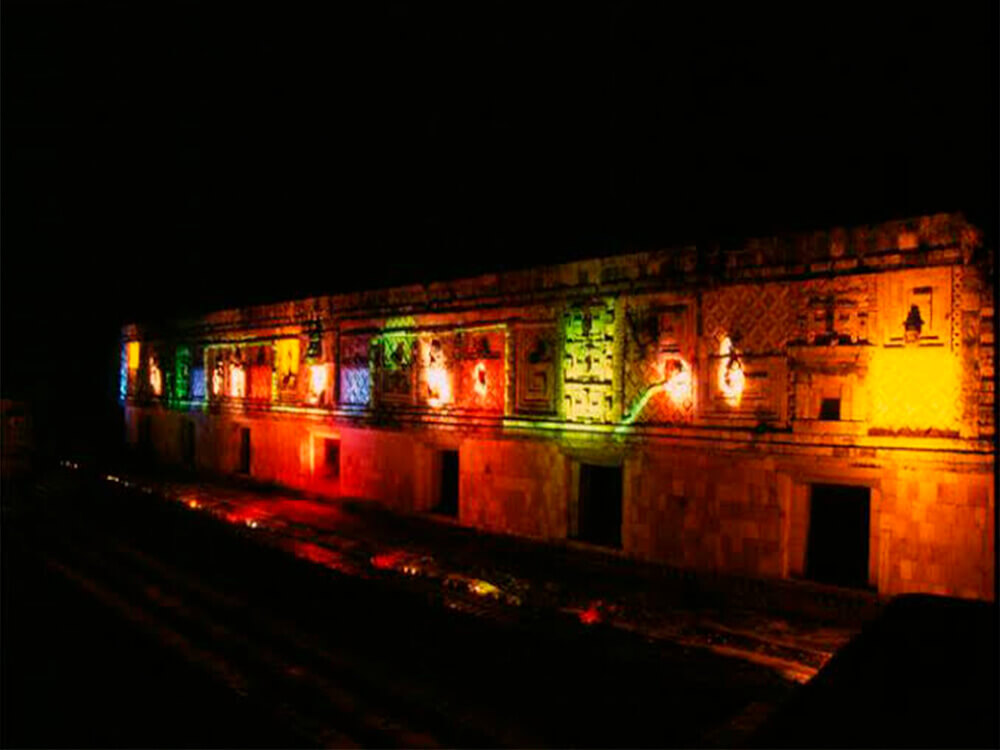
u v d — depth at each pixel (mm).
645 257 9992
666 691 6680
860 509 9133
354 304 15086
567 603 8922
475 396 12422
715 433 9227
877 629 3635
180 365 21562
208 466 20281
